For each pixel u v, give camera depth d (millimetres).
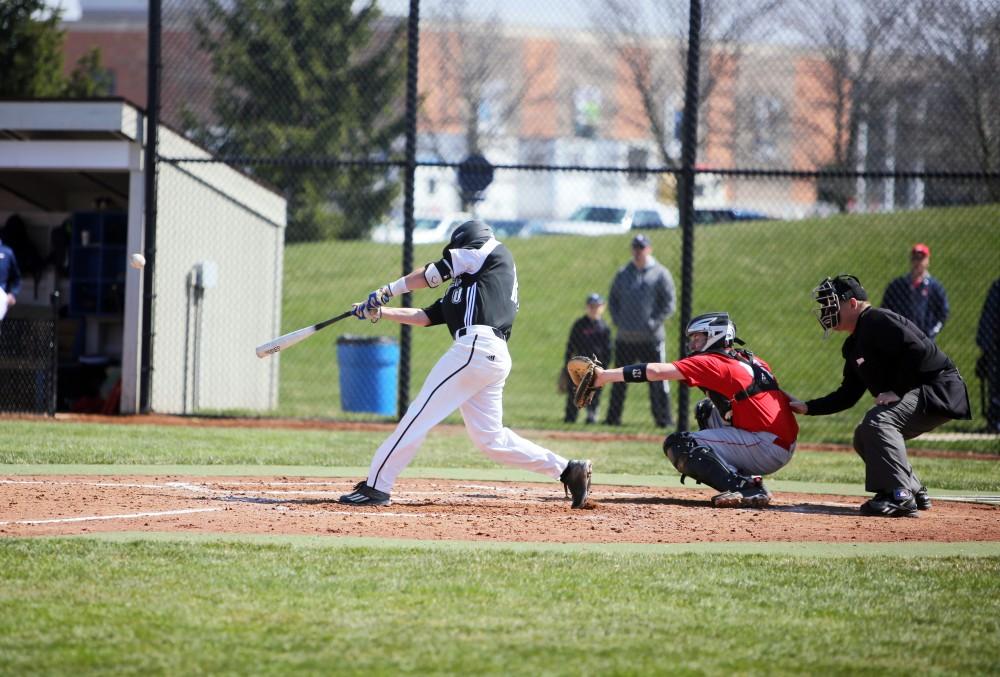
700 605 12984
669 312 38438
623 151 97500
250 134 65688
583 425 37781
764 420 20906
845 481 25547
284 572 14000
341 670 10352
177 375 38375
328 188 70938
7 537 15844
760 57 73312
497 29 90312
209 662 10492
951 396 20188
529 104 96062
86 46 102562
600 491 23016
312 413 40375
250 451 28016
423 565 14617
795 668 10766
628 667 10641
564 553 15664
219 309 40219
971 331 56000
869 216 71062
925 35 49969
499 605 12727
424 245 74688
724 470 20750
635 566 14898
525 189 98500
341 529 17234
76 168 36344
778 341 58500
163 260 37219
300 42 66062
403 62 69562
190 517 17969
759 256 67875
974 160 57031
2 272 34750
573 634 11672
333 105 67250
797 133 80562
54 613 11961
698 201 89000
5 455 25609
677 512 19938
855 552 16453
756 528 18391
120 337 41500
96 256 40375
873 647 11492
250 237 41562
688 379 20703
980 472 27812
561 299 67875
